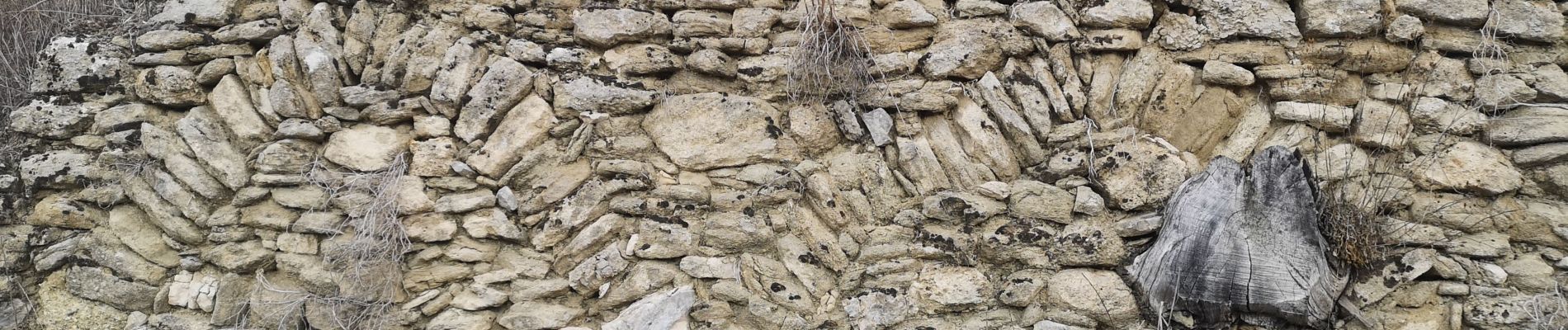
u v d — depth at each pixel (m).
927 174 3.06
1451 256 2.87
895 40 3.11
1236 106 3.05
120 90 3.31
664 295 3.03
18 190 3.31
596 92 3.13
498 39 3.20
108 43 3.34
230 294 3.18
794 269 3.04
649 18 3.16
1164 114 3.04
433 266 3.16
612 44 3.17
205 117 3.22
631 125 3.18
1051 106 3.05
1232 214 2.78
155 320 3.23
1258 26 3.00
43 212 3.29
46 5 3.46
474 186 3.17
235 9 3.24
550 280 3.12
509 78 3.14
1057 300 2.93
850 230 3.07
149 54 3.24
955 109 3.09
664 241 3.08
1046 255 2.97
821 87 3.09
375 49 3.23
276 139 3.20
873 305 3.01
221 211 3.19
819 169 3.12
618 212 3.13
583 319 3.13
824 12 2.97
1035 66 3.07
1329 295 2.79
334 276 3.13
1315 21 2.96
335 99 3.20
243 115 3.20
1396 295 2.85
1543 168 2.88
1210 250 2.79
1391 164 2.98
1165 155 2.96
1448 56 3.00
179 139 3.22
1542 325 2.72
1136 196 2.94
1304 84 2.98
